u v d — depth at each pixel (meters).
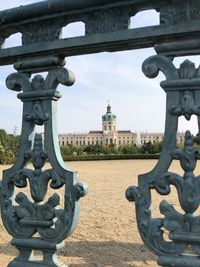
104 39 2.70
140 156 53.12
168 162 2.52
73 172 2.77
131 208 8.88
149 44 2.69
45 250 2.89
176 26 2.47
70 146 70.00
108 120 125.19
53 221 2.86
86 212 8.27
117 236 6.11
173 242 2.48
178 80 2.48
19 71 3.08
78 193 2.72
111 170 27.44
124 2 2.63
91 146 72.44
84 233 6.28
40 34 2.98
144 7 2.63
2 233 6.07
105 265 4.61
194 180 2.43
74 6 2.77
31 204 2.92
